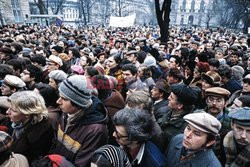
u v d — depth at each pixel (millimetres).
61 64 4465
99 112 2029
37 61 4621
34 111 2006
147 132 1561
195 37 14875
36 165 1490
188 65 4438
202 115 1630
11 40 8328
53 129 2221
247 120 1731
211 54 6531
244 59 6672
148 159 1658
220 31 31062
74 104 1864
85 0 49594
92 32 18828
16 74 3883
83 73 4258
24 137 2033
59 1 45312
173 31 23844
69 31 18188
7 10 30797
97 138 1866
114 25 15727
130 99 2170
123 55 6828
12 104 1998
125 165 1444
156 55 6590
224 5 51188
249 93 3186
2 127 2328
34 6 43844
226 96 2371
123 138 1539
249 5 30422
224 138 2004
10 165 1518
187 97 2252
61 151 1943
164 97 2881
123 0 63031
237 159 1815
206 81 3070
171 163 1826
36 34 13047
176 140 1931
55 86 2979
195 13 81875
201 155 1648
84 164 1802
